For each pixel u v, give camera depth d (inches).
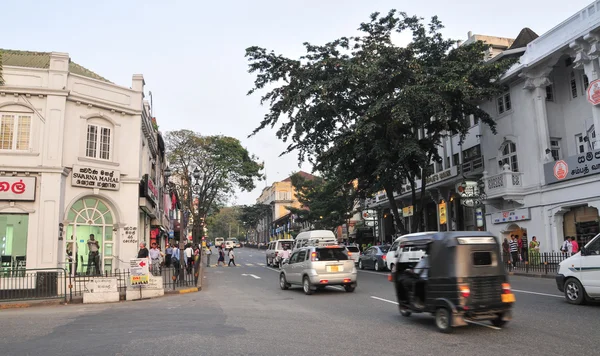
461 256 324.8
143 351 280.7
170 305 520.1
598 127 831.1
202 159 1665.8
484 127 1138.0
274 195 3703.3
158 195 1298.0
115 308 510.3
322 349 281.0
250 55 1006.4
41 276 590.9
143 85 856.9
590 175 831.7
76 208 751.7
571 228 901.8
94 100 767.1
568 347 275.0
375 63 910.4
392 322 374.0
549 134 969.5
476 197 1042.7
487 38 1446.9
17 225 681.6
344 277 605.3
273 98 1029.8
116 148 800.9
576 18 856.9
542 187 943.0
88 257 741.9
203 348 285.9
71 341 315.6
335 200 1633.9
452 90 859.4
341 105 1034.7
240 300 554.3
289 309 462.9
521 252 961.5
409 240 384.5
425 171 983.6
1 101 691.4
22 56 840.9
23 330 365.1
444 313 327.0
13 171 681.0
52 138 705.6
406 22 992.9
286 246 1277.1
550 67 939.3
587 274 426.9
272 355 267.3
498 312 326.3
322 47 1005.2
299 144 1103.0
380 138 971.3
